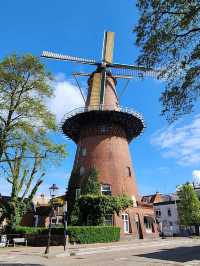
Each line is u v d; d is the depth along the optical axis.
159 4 11.99
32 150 28.06
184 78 12.43
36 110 28.59
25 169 30.70
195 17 11.84
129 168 44.91
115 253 23.89
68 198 42.97
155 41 12.24
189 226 67.31
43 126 29.08
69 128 46.97
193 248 28.47
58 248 28.14
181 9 11.95
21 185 34.94
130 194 42.91
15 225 35.44
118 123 46.06
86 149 44.81
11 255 23.08
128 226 40.69
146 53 12.52
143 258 20.20
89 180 41.88
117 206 39.09
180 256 21.48
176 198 81.00
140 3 12.26
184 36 12.20
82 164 44.12
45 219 47.19
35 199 63.84
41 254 23.31
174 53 12.30
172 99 12.58
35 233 35.16
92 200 38.78
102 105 43.53
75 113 43.81
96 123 45.53
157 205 80.19
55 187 25.86
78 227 33.66
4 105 28.09
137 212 42.94
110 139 44.75
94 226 35.47
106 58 48.94
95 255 22.64
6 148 27.78
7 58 29.11
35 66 29.61
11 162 29.80
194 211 61.78
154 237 44.34
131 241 37.47
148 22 12.30
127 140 48.12
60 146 29.56
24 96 29.28
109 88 47.50
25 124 27.92
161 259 19.61
